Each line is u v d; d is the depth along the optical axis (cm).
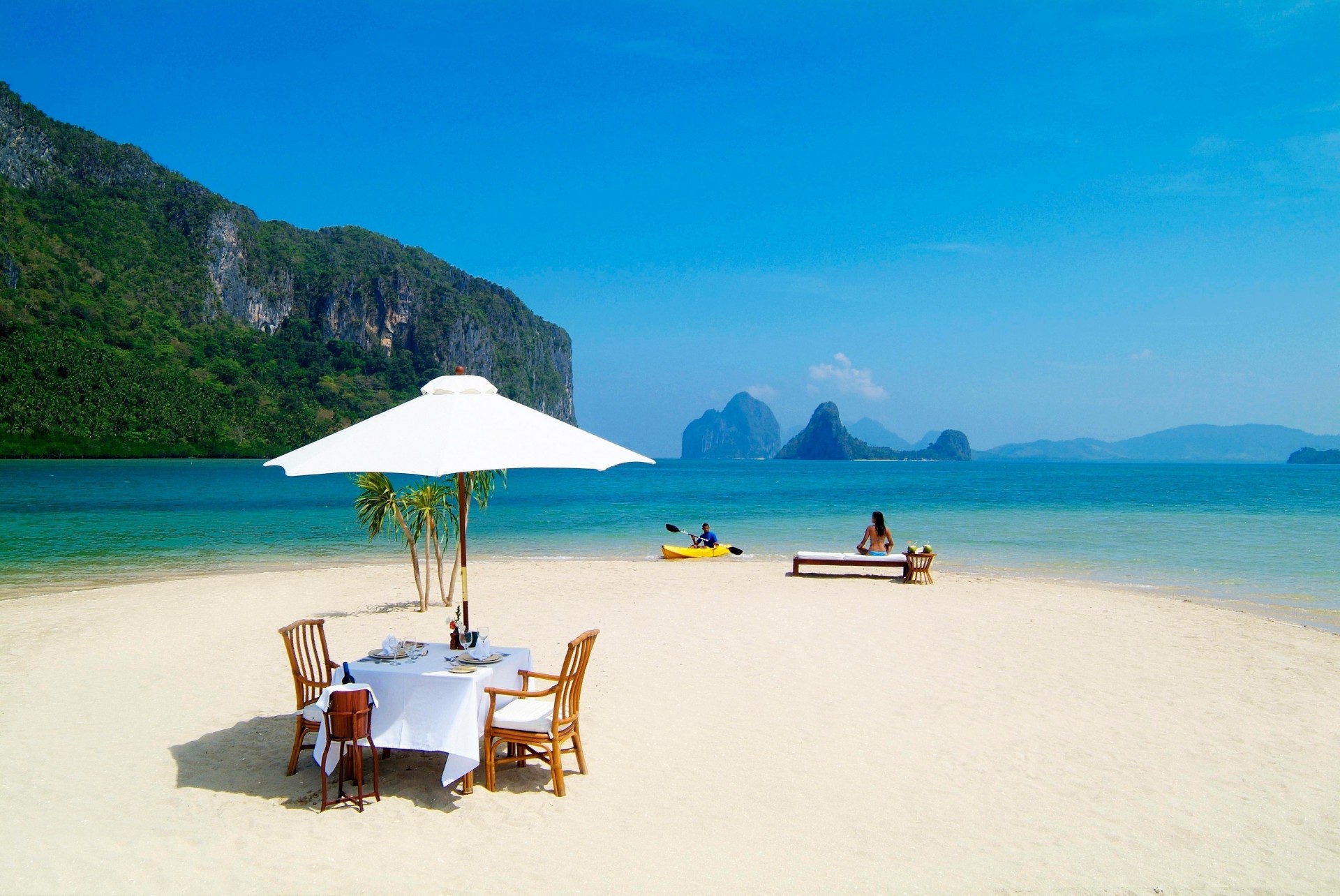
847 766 627
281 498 4547
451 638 661
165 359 15025
